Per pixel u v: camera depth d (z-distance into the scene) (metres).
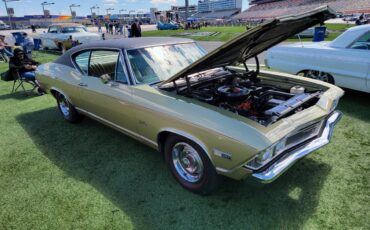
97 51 3.67
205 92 3.07
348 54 4.75
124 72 3.18
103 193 2.86
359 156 3.35
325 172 3.05
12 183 3.10
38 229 2.43
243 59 3.61
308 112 2.56
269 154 2.17
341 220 2.38
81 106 4.12
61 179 3.14
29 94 6.91
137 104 2.98
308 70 5.50
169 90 3.04
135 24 15.54
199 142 2.45
